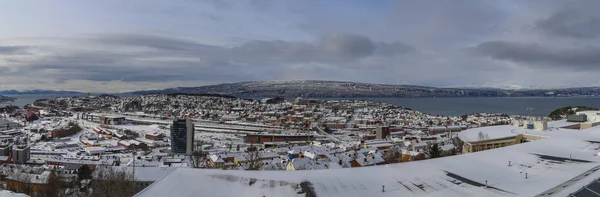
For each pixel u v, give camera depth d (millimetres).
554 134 143625
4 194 87125
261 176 67750
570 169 78750
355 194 61812
